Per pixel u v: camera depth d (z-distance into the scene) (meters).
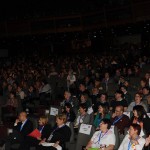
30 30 24.95
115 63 19.02
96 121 9.44
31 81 17.20
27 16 25.50
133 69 16.38
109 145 7.43
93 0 25.38
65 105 10.39
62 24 24.67
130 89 12.79
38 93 15.04
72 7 26.14
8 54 30.08
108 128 7.63
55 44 30.75
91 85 14.77
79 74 17.89
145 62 18.45
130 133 6.75
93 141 7.73
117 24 21.80
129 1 20.69
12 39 26.52
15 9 26.12
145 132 7.41
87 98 11.32
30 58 27.16
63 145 8.42
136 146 6.72
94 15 23.25
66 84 16.59
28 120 9.66
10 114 13.01
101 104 10.01
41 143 8.52
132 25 22.25
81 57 24.66
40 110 12.28
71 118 10.10
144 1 19.86
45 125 9.21
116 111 8.81
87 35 27.33
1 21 25.22
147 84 12.71
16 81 17.44
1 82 18.73
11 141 8.64
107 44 28.09
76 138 8.96
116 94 10.28
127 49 24.11
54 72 18.41
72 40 29.56
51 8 26.52
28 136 8.54
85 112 9.80
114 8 21.70
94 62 20.64
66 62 22.23
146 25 22.70
